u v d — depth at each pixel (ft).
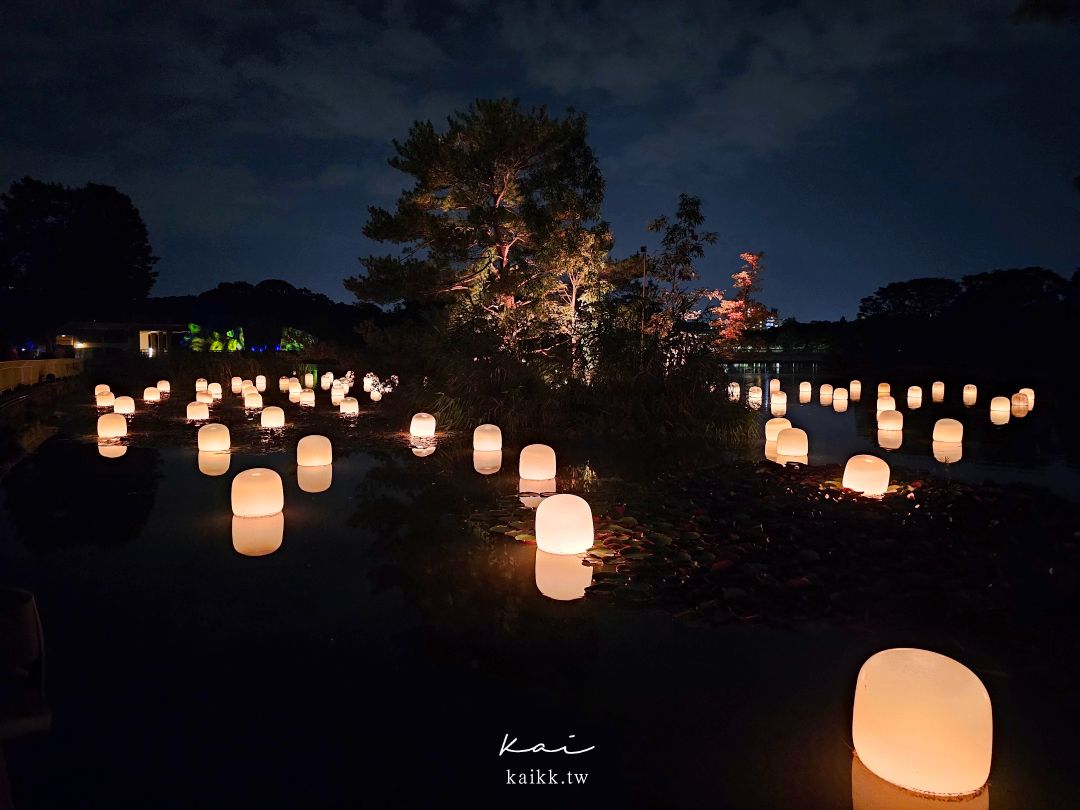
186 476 32.45
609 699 11.89
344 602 16.34
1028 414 55.72
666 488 28.73
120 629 14.83
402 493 28.78
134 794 9.39
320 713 11.44
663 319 52.75
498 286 59.36
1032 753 10.41
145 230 188.65
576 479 31.55
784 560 18.88
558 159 62.18
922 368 108.88
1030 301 125.29
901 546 19.79
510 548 20.84
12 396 67.97
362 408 65.77
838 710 11.55
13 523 23.80
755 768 9.97
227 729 10.98
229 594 16.93
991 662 13.24
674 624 15.06
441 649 13.85
